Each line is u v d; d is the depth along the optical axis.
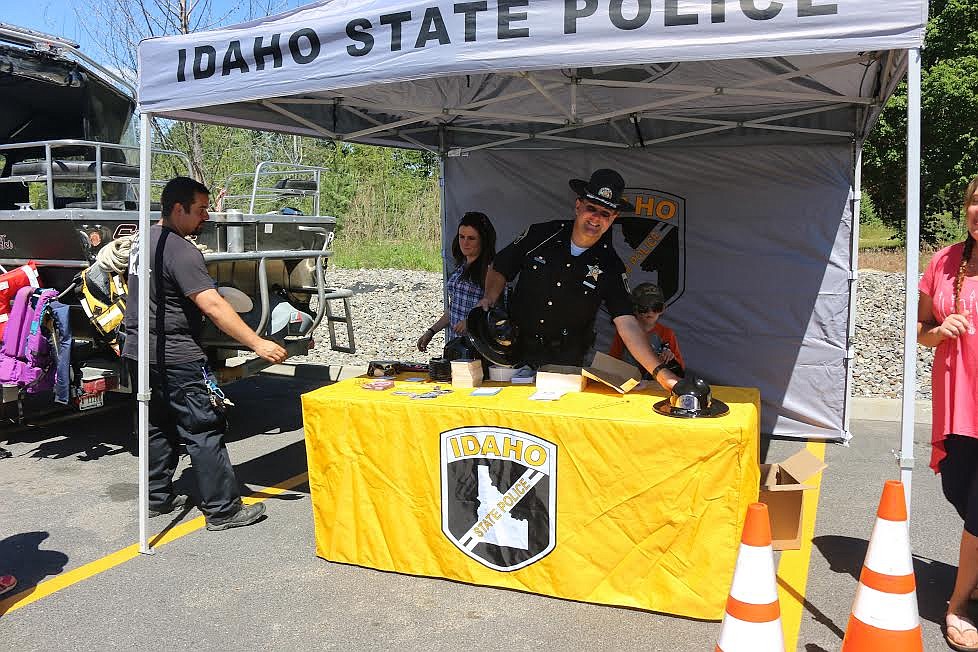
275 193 6.94
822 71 4.24
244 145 15.05
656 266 6.12
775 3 2.76
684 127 5.82
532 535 3.38
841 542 4.09
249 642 3.14
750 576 2.61
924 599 3.44
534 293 3.85
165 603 3.48
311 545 4.09
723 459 3.03
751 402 3.48
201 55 3.67
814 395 5.94
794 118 5.62
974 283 2.98
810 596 3.48
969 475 3.08
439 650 3.05
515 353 3.91
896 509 2.73
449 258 6.74
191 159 11.15
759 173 5.83
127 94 7.15
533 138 6.12
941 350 3.09
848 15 2.70
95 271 5.12
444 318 5.59
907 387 2.93
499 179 6.50
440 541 3.57
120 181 5.71
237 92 3.60
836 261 5.77
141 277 3.96
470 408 3.41
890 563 2.71
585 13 2.97
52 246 5.66
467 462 3.45
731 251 5.96
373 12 3.27
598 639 3.10
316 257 5.81
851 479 5.09
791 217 5.81
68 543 4.18
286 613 3.37
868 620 2.73
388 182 20.58
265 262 5.61
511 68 3.07
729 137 5.84
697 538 3.12
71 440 6.25
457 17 3.13
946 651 3.00
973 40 20.73
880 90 4.36
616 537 3.24
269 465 5.59
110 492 5.02
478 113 4.90
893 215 22.39
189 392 4.19
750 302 5.96
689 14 2.85
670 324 6.14
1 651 3.10
